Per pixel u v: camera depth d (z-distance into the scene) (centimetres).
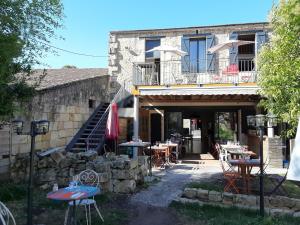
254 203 694
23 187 816
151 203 711
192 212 655
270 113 734
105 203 706
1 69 575
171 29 1603
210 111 1705
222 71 1420
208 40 1561
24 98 753
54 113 1185
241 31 1530
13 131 959
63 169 859
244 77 1353
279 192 792
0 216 433
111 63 1670
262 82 738
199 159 1442
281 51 683
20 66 686
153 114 1730
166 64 1584
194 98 1490
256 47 1506
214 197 721
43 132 579
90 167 804
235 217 623
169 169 1143
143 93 1348
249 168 793
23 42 630
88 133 1377
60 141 1227
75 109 1343
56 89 1195
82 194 498
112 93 1659
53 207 688
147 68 1573
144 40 1645
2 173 920
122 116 1416
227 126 1670
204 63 1570
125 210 666
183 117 1725
